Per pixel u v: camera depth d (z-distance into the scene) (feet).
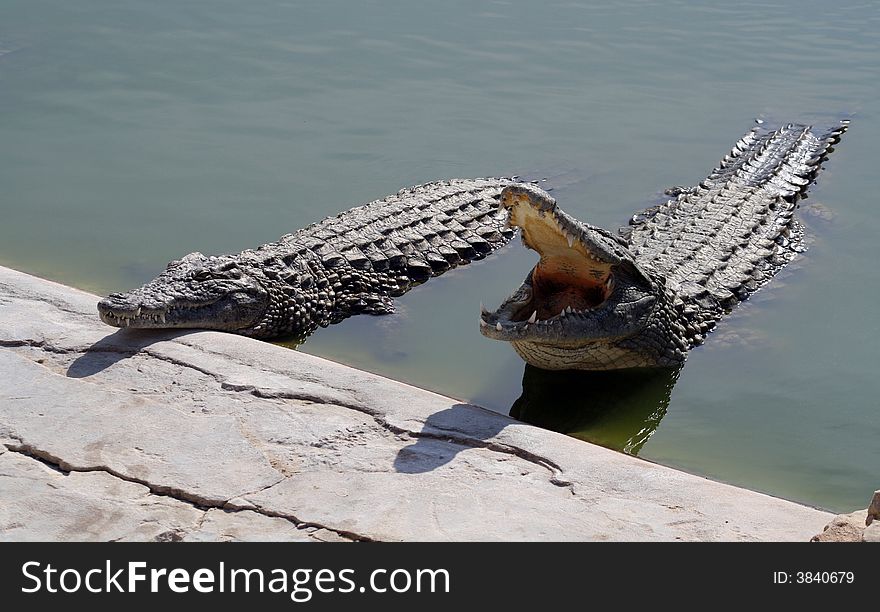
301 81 49.80
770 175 40.88
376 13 61.05
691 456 22.71
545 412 25.26
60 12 60.39
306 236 32.45
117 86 48.83
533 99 48.34
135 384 21.04
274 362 22.16
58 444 18.38
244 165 40.60
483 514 16.15
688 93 49.73
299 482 17.17
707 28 59.72
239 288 27.43
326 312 30.55
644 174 41.16
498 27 58.75
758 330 29.27
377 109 46.62
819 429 23.88
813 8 63.93
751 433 23.79
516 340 23.12
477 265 34.91
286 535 15.67
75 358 22.41
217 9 61.36
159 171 39.86
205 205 37.04
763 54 55.42
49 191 37.88
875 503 13.93
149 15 59.98
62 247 33.55
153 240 34.14
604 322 24.61
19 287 26.21
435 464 17.80
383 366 27.55
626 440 23.76
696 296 29.68
